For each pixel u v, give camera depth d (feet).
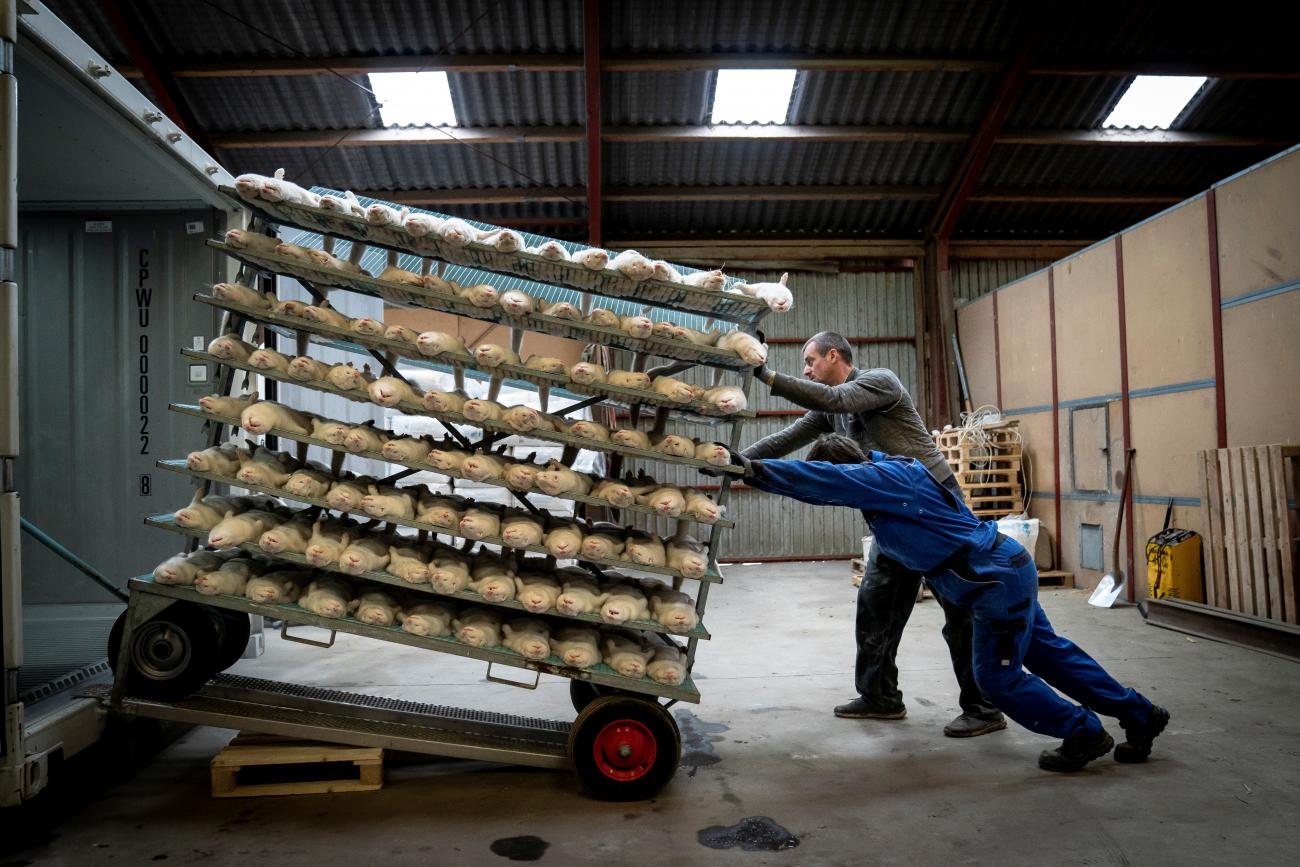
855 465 10.32
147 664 9.81
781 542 37.37
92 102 10.85
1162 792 9.64
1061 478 28.40
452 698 13.96
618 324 10.14
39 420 15.61
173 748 11.70
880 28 28.96
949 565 9.99
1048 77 30.48
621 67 29.01
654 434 10.56
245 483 9.84
